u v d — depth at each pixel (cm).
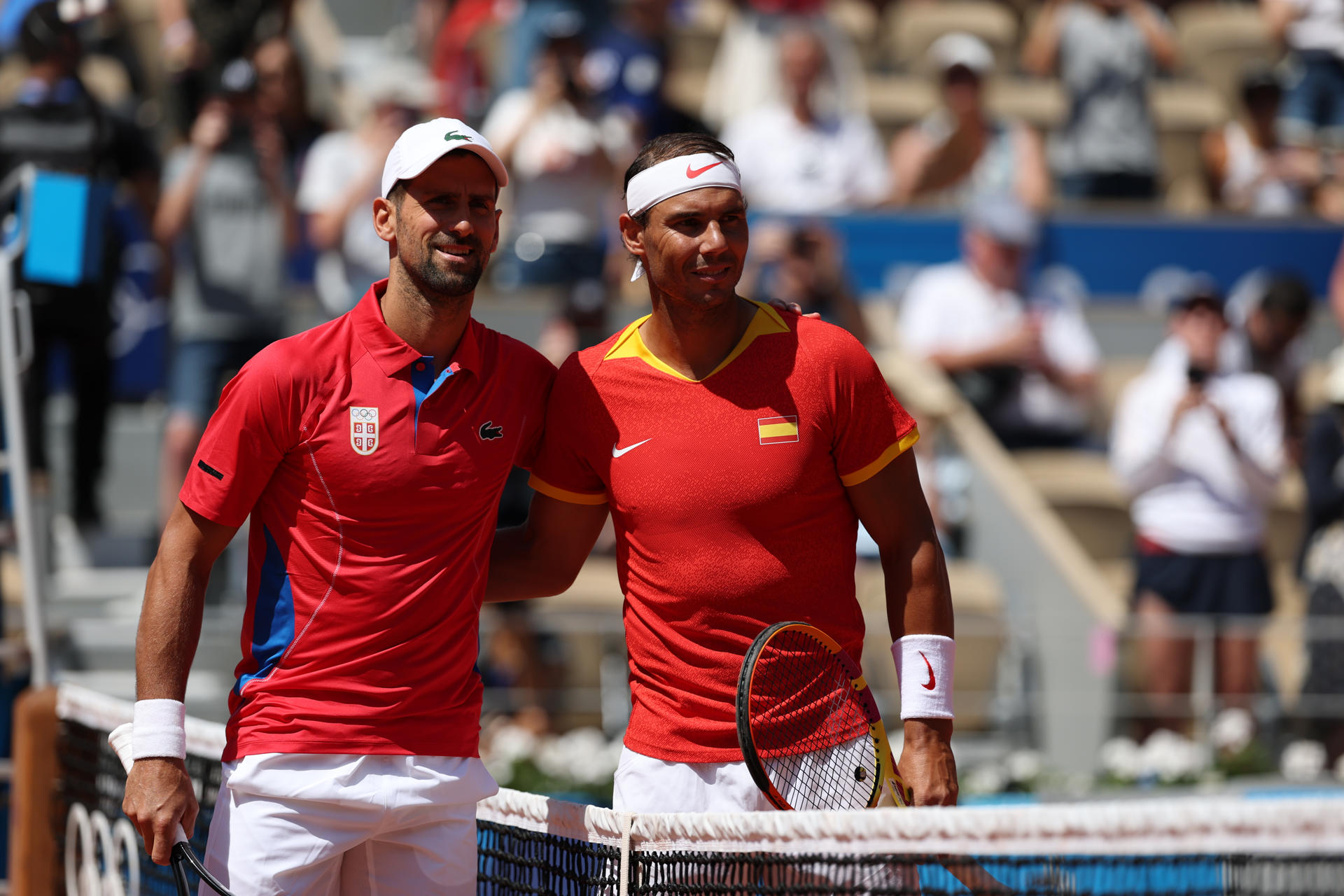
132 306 3700
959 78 4134
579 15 3944
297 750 1136
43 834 1658
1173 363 3059
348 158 3516
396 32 5691
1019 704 2903
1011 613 3064
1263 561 3006
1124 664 2892
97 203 2105
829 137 4012
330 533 1145
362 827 1152
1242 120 4872
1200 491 2989
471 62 4078
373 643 1145
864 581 2923
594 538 1298
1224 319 3061
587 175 3494
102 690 2556
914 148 4234
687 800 1195
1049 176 4631
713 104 4431
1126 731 2889
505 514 2758
